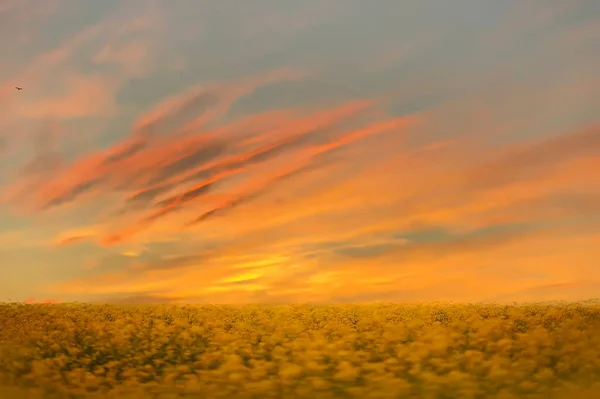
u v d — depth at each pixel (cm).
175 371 1201
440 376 1041
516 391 972
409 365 1149
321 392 991
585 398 930
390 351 1303
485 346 1305
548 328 1482
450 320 1642
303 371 1103
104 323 1691
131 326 1617
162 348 1435
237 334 1535
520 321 1584
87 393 1029
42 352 1350
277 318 1758
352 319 1717
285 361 1219
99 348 1418
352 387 1003
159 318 1808
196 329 1591
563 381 1010
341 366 1106
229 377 1079
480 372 1083
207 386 1045
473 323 1516
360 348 1364
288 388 1019
